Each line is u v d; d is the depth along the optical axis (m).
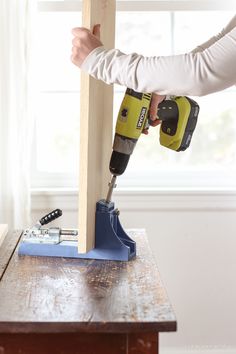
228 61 1.41
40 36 2.72
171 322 1.27
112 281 1.54
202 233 2.71
